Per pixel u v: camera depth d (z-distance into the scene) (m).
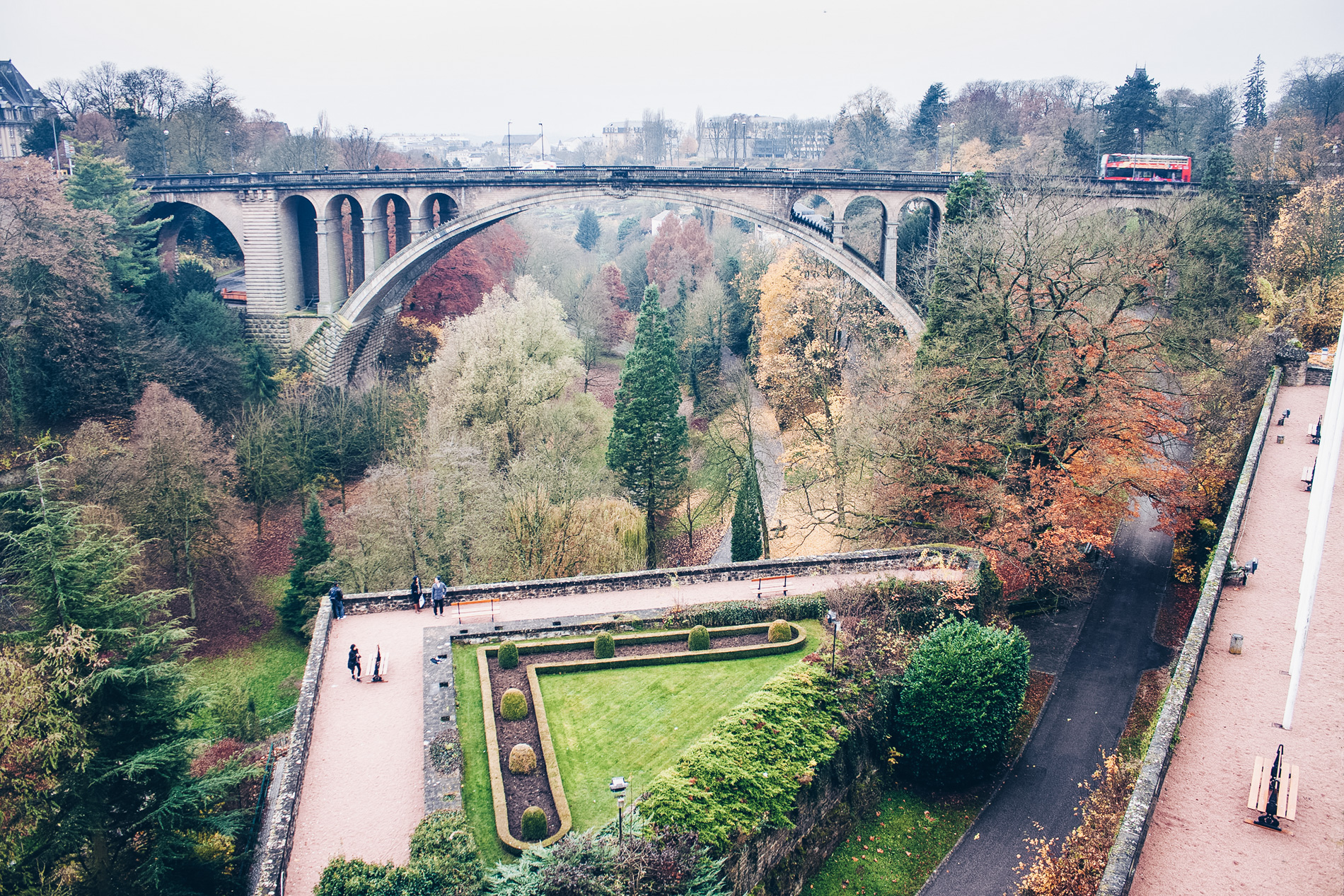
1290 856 21.30
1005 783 34.94
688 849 25.64
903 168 129.00
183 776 33.38
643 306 63.19
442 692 32.88
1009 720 34.38
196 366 73.38
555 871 23.27
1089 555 51.00
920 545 44.91
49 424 66.69
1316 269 62.88
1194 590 47.38
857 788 33.31
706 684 34.56
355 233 99.25
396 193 82.88
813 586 41.41
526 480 56.50
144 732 32.84
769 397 83.62
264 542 67.44
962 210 59.62
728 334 102.75
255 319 86.75
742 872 27.23
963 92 158.00
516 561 52.78
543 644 36.31
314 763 29.77
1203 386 55.75
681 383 98.62
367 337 90.19
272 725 49.72
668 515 69.06
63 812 30.84
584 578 41.25
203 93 123.50
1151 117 104.12
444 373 68.81
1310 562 25.00
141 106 125.69
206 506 59.12
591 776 29.28
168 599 35.56
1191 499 46.94
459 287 103.12
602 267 129.88
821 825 31.36
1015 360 46.38
